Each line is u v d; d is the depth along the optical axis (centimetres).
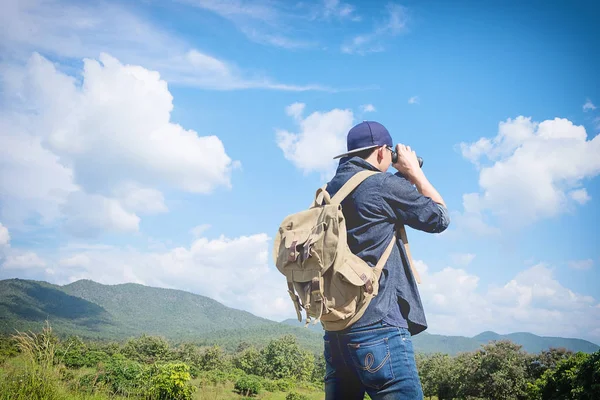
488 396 6288
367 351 170
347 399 195
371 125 204
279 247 183
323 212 175
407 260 189
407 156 207
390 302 175
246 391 5338
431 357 8619
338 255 163
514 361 6288
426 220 182
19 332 652
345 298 165
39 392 594
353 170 194
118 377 1661
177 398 1775
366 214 181
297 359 13212
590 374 2497
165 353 10025
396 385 169
